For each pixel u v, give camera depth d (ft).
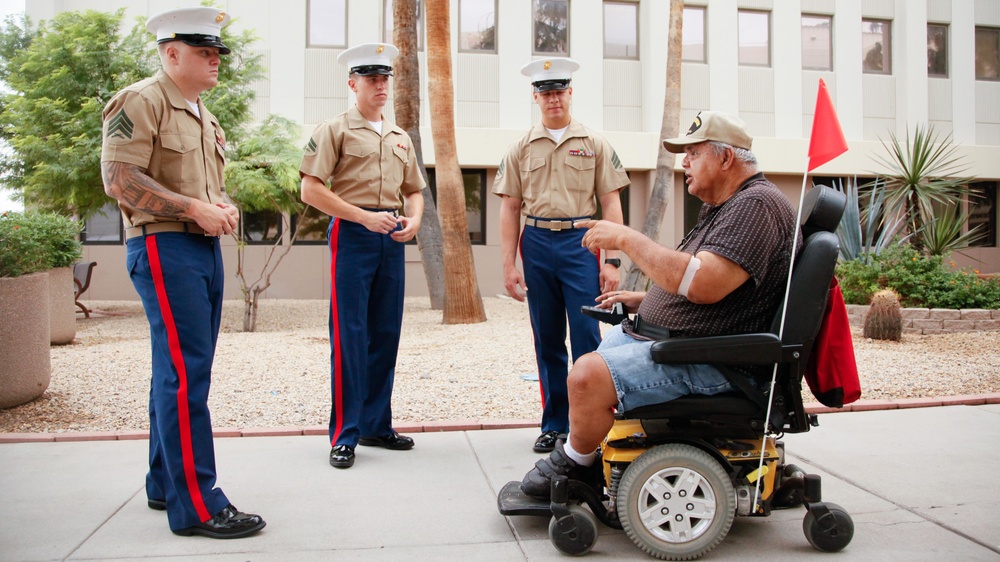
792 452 13.14
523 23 49.01
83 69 32.73
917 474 11.91
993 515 10.16
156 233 9.53
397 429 14.83
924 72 54.34
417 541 9.39
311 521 10.04
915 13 54.03
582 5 49.62
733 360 8.59
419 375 20.06
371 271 12.99
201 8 9.59
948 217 38.06
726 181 9.34
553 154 13.30
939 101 55.36
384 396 13.61
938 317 28.91
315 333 29.58
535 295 13.50
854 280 32.32
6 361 15.80
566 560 8.84
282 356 22.74
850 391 8.95
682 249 9.76
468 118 48.65
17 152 33.37
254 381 19.08
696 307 9.00
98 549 9.07
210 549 9.10
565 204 13.24
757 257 8.51
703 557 8.87
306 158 12.64
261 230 47.98
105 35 33.19
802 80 52.70
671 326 9.16
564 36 50.03
